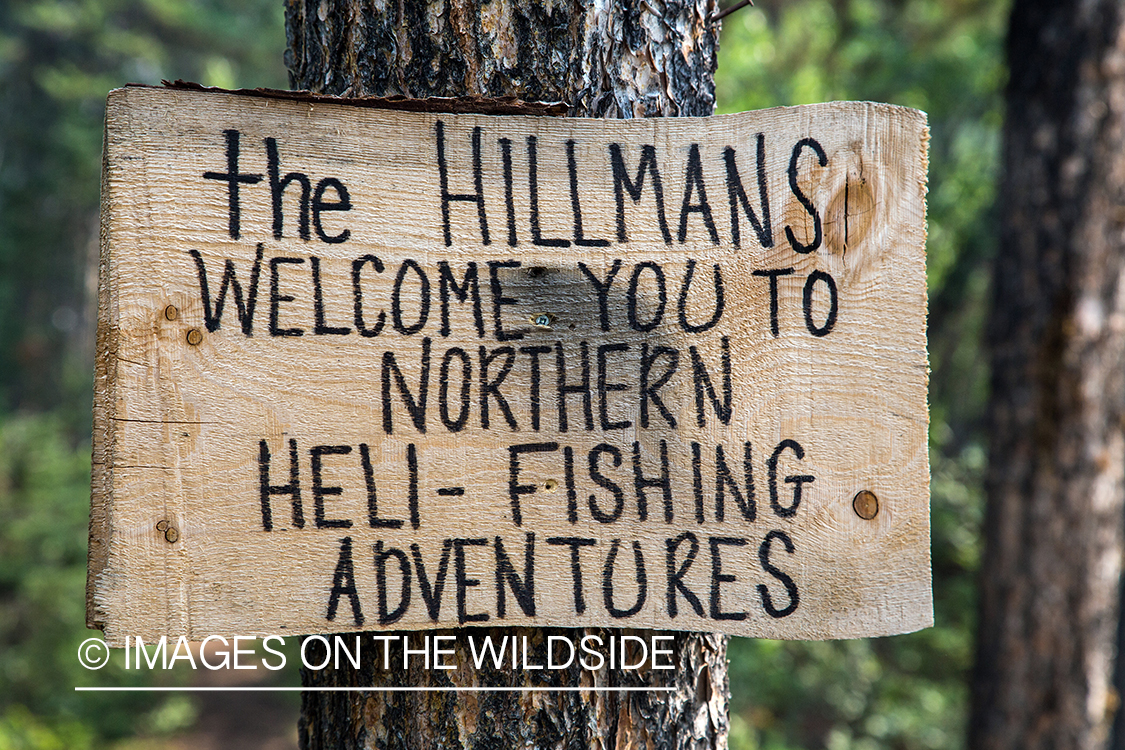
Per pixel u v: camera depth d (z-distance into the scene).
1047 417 3.62
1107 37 3.53
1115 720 4.03
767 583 1.49
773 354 1.49
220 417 1.42
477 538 1.46
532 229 1.47
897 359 1.49
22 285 15.92
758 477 1.49
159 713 6.88
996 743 3.74
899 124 1.49
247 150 1.43
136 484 1.41
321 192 1.44
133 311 1.40
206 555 1.42
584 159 1.47
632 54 1.57
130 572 1.41
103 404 1.43
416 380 1.46
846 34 7.73
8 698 6.32
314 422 1.44
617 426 1.48
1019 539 3.68
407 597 1.45
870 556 1.49
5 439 8.76
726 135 1.48
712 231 1.49
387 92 1.54
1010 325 3.71
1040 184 3.62
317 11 1.62
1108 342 3.57
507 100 1.44
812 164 1.48
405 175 1.45
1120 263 3.56
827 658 6.39
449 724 1.49
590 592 1.47
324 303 1.44
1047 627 3.63
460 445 1.46
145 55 13.97
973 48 7.04
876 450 1.49
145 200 1.41
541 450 1.47
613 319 1.48
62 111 14.55
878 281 1.49
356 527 1.45
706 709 1.64
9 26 14.85
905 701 6.44
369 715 1.53
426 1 1.52
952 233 7.81
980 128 8.12
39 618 6.91
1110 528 3.63
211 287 1.42
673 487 1.49
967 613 6.91
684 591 1.48
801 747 5.94
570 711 1.51
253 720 7.41
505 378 1.47
